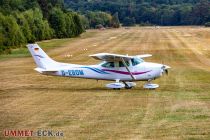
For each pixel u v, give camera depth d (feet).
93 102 201.05
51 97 217.97
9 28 611.88
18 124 157.58
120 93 227.61
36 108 188.24
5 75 324.60
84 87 254.68
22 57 488.85
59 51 564.30
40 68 249.14
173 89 241.35
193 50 544.62
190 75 307.58
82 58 462.60
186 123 155.33
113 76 244.01
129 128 150.00
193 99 205.77
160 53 507.71
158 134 141.79
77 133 144.25
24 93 233.55
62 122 160.15
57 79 293.64
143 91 234.38
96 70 245.04
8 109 186.50
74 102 201.98
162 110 179.73
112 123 157.79
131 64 241.96
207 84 261.24
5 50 542.98
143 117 166.81
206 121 157.99
